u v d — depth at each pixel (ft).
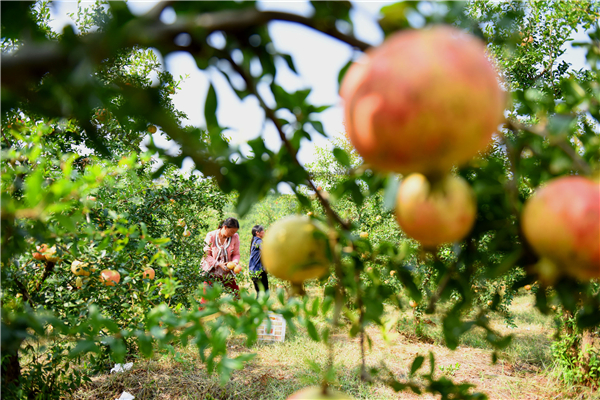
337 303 3.30
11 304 5.94
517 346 18.45
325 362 14.97
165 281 5.57
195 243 15.64
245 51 2.50
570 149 2.32
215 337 4.13
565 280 2.77
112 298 9.27
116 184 8.02
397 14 2.26
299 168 2.90
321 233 3.03
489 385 14.39
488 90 1.69
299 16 2.04
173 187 13.51
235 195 15.29
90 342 4.17
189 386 12.71
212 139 2.64
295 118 3.02
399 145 1.70
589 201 1.94
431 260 3.56
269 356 16.01
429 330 19.88
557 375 14.38
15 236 4.35
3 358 6.57
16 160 6.07
